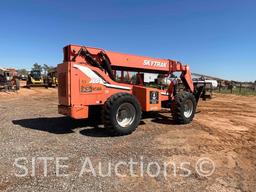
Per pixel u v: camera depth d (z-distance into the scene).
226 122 9.45
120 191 3.79
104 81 7.31
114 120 6.71
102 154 5.33
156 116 10.02
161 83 9.51
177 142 6.39
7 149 5.55
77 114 6.80
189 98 8.77
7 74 27.64
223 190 3.95
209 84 12.29
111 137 6.71
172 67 9.59
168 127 8.14
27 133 7.02
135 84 8.73
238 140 6.84
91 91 7.05
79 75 6.83
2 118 9.43
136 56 8.52
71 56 7.12
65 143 6.07
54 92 26.55
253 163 5.15
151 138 6.70
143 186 3.98
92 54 7.48
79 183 4.00
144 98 7.95
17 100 17.08
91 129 7.59
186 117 8.75
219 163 5.06
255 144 6.52
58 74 7.23
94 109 7.79
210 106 14.80
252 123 9.47
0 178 4.12
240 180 4.32
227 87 31.09
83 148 5.70
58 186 3.88
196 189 3.94
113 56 7.94
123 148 5.77
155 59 9.05
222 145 6.29
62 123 8.45
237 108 14.16
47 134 6.92
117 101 6.72
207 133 7.46
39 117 9.69
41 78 33.56
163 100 9.02
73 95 6.74
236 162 5.16
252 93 27.23
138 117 7.18
